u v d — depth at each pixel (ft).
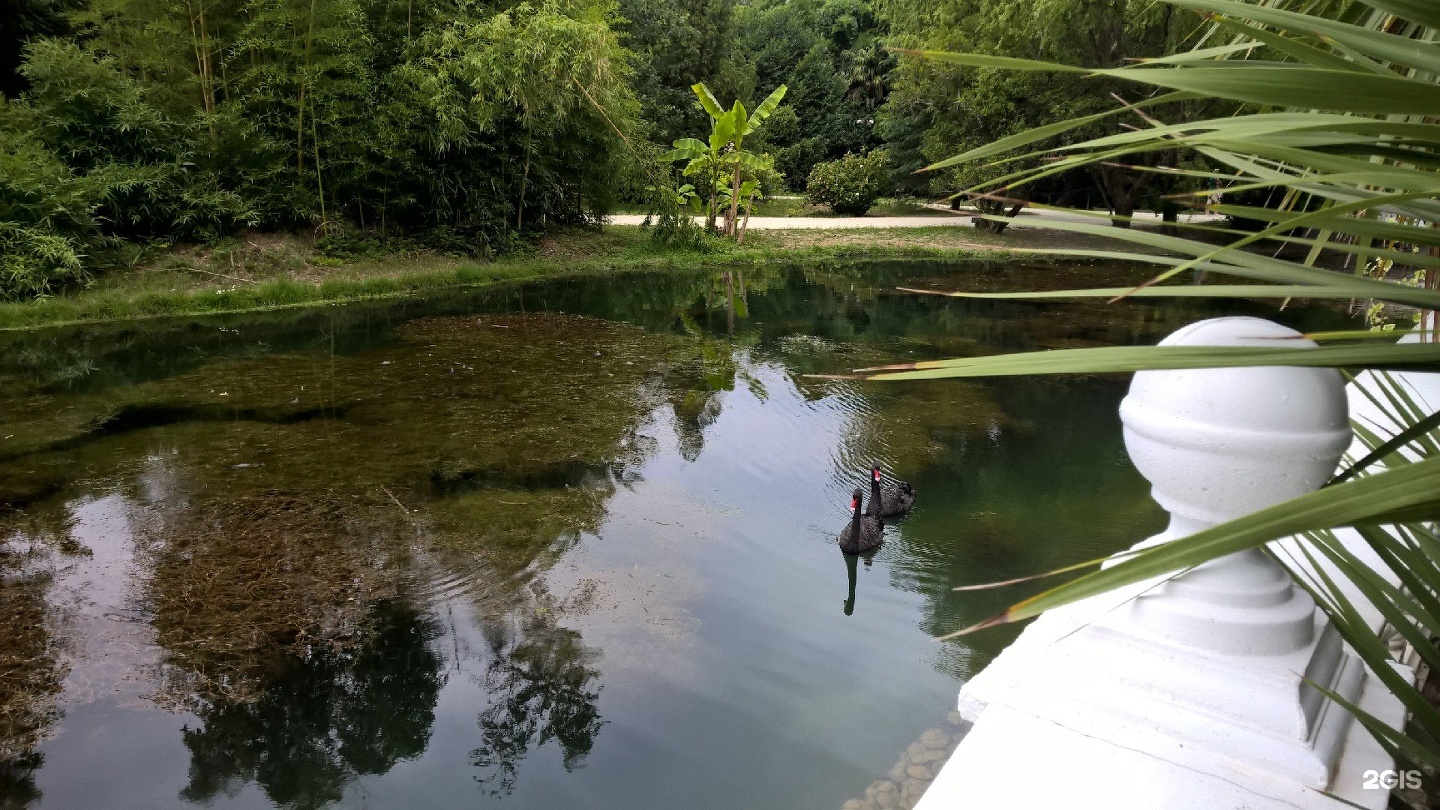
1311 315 39.09
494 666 11.27
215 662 11.29
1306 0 3.77
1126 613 3.77
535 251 55.47
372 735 9.93
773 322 38.93
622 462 19.72
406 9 49.42
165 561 14.11
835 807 8.54
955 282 51.42
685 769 9.26
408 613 12.56
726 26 100.22
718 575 14.21
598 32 52.80
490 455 19.90
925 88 68.44
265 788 9.12
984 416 24.18
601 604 12.94
